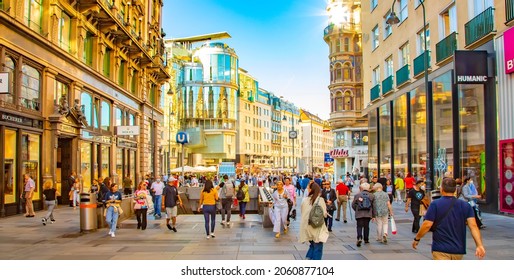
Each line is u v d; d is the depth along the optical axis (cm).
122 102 3700
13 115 2045
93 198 1574
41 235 1477
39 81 2330
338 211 1898
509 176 1770
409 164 2898
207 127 9269
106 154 3347
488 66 1917
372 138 3781
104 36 3259
